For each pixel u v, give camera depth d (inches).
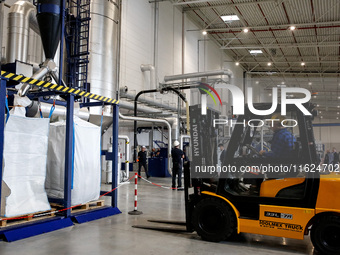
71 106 226.8
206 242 182.1
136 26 587.2
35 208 204.2
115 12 382.3
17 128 199.2
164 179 559.2
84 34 352.5
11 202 191.3
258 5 653.9
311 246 178.4
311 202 162.4
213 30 752.3
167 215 253.3
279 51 927.7
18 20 296.7
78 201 233.5
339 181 157.5
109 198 333.1
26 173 203.0
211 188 197.2
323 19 699.4
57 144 240.1
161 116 617.3
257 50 938.1
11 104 223.1
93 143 251.6
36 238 185.3
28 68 207.5
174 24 720.3
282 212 167.0
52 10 225.0
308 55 954.7
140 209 277.0
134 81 580.7
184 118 681.0
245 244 180.2
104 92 362.9
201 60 842.8
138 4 593.9
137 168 550.6
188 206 194.7
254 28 775.7
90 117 355.9
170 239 187.0
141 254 160.2
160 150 650.2
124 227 213.6
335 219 154.3
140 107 577.0
